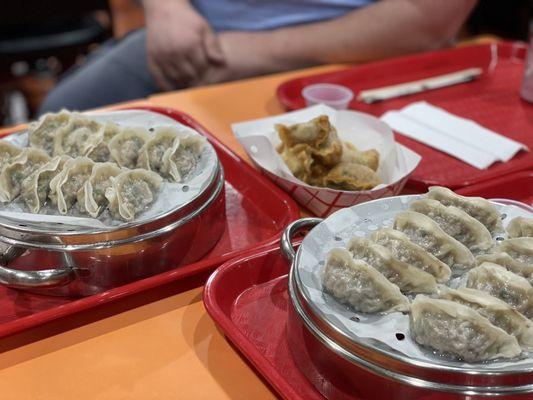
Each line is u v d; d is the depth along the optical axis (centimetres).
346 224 73
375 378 59
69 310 72
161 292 77
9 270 71
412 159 91
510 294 64
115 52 166
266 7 146
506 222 75
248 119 114
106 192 76
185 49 145
